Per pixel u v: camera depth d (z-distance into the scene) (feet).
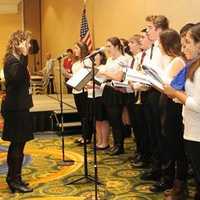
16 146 12.05
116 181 13.01
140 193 11.80
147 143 14.24
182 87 8.32
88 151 17.44
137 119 14.19
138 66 12.96
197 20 15.94
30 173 14.32
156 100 11.66
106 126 17.42
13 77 11.50
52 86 35.32
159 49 11.07
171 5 17.85
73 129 22.06
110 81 14.42
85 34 26.94
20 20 49.29
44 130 22.50
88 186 12.64
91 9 27.86
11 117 11.78
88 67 13.03
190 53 8.27
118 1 23.39
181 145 10.29
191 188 11.71
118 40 15.35
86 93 17.42
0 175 14.19
